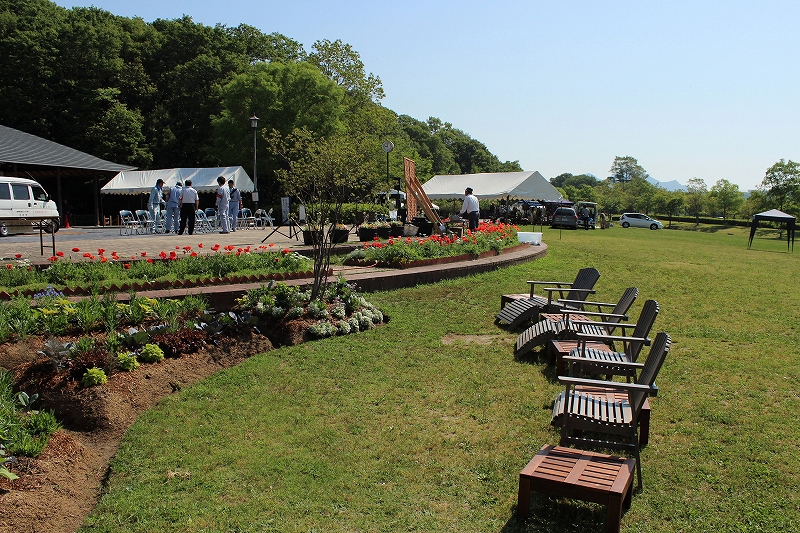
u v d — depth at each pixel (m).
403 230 18.56
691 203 65.19
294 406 5.53
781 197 52.81
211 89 47.75
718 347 7.59
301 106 39.22
